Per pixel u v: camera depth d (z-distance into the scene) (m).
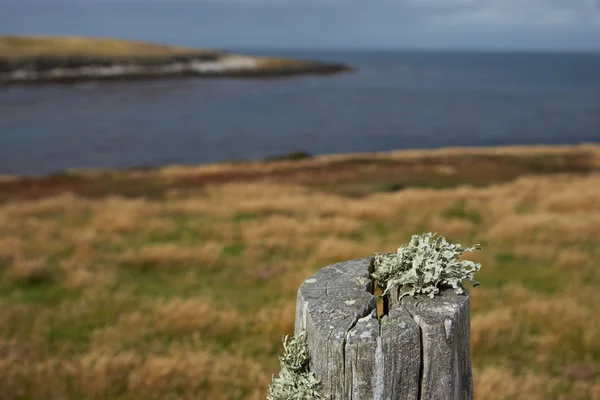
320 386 2.17
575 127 69.50
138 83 132.38
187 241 12.26
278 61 186.62
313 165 32.78
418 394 2.13
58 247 11.56
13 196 23.00
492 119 76.62
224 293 9.20
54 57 139.25
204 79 148.62
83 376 6.01
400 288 2.47
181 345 7.20
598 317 7.93
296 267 10.37
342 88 127.94
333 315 2.23
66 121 67.38
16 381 5.96
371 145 56.06
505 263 10.78
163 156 48.09
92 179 29.11
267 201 16.83
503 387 5.77
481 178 27.34
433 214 14.98
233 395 5.83
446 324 2.09
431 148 54.34
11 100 89.25
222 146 53.88
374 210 15.33
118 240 12.37
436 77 179.12
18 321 7.82
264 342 7.30
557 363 6.80
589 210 15.76
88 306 8.41
